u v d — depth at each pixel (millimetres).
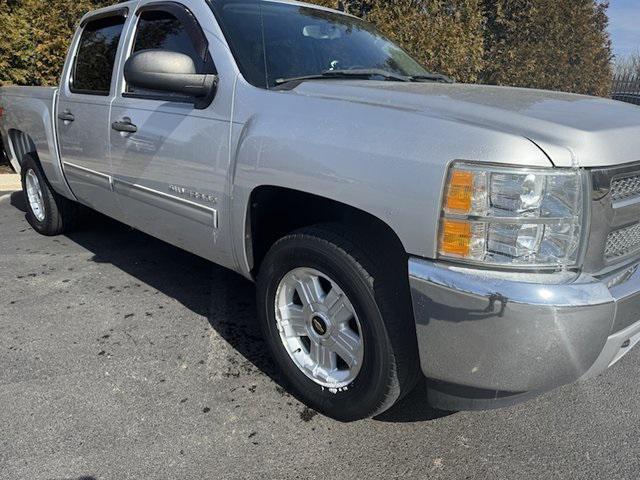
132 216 3480
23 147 5031
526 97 2350
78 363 2850
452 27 8812
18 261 4320
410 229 1898
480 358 1847
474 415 2529
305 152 2178
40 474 2086
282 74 2717
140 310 3484
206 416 2455
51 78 6785
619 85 19750
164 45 3064
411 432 2400
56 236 4988
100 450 2223
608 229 1904
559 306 1716
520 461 2242
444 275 1834
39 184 4742
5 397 2539
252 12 2992
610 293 1832
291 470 2158
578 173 1777
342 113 2156
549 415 2539
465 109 2037
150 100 3064
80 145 3748
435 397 2100
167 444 2271
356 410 2303
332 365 2412
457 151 1812
